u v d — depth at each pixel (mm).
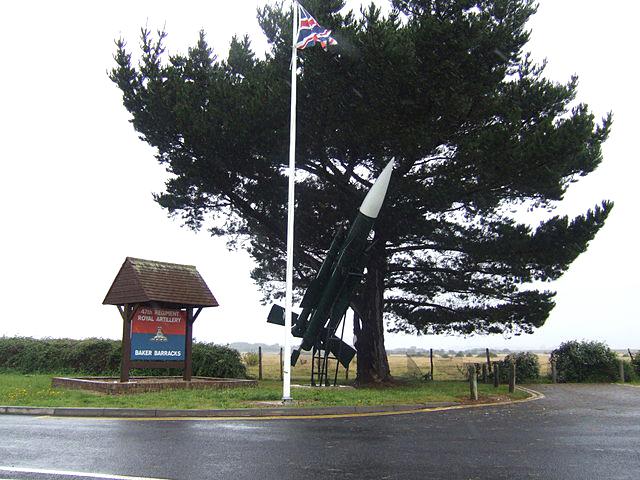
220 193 21312
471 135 17953
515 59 19781
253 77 19500
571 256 19125
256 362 31500
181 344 17469
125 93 20281
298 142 18891
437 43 16266
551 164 17031
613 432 10141
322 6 18750
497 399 16438
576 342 25312
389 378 21156
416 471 6898
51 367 24609
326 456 7742
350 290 18562
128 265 16953
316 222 21062
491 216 21438
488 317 22516
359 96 17375
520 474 6773
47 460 7398
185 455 7738
